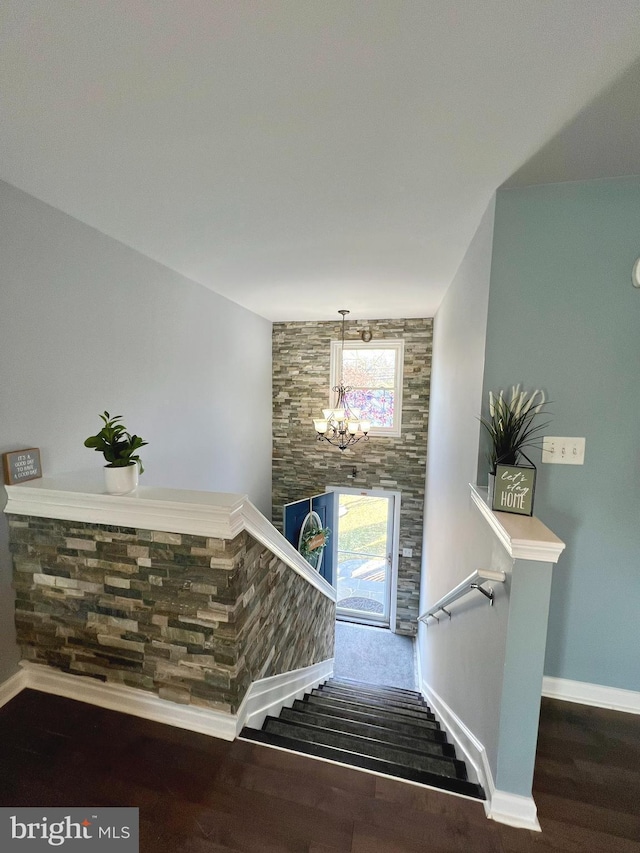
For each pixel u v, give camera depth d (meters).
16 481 1.67
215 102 1.15
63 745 1.46
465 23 0.88
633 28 0.88
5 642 1.68
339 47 0.95
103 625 1.61
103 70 1.03
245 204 1.80
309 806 1.25
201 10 0.86
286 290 3.41
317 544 4.96
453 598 2.13
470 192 1.66
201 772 1.36
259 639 1.75
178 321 2.91
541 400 1.66
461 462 2.27
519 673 1.22
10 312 1.64
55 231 1.84
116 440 1.58
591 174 1.51
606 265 1.56
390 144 1.35
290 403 5.23
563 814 1.25
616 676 1.75
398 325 4.80
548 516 1.71
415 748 1.90
